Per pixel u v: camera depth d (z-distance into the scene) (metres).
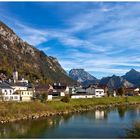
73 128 89.44
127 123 99.56
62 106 144.12
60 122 103.50
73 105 153.88
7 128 90.19
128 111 146.00
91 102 177.75
